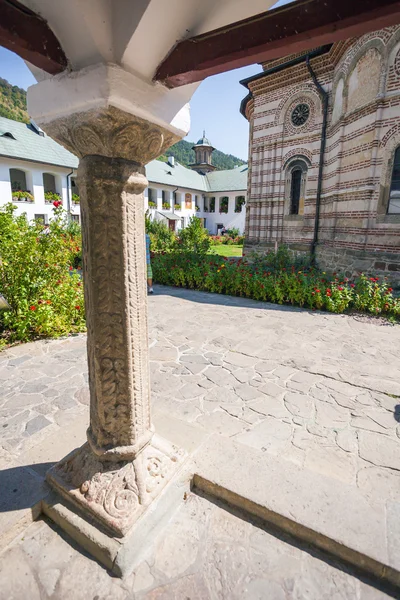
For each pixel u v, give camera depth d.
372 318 6.43
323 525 1.94
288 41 1.24
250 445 2.82
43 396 3.55
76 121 1.55
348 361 4.42
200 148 42.53
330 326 5.92
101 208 1.68
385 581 1.76
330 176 9.96
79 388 3.72
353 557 1.83
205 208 40.44
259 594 1.70
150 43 1.39
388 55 7.42
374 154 7.93
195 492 2.30
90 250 1.72
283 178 11.92
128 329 1.86
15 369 4.16
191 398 3.53
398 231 7.78
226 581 1.76
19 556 1.86
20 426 3.04
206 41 1.40
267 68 11.82
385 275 8.08
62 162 23.23
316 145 10.79
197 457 2.46
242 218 38.25
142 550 1.87
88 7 1.20
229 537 1.99
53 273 5.88
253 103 12.48
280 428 3.04
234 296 8.48
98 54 1.37
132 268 1.81
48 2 1.24
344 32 1.17
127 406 1.98
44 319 5.16
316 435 2.95
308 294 7.20
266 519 2.08
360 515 2.00
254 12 1.51
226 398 3.53
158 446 2.33
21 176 23.91
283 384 3.82
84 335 5.36
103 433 2.01
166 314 6.68
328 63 10.00
